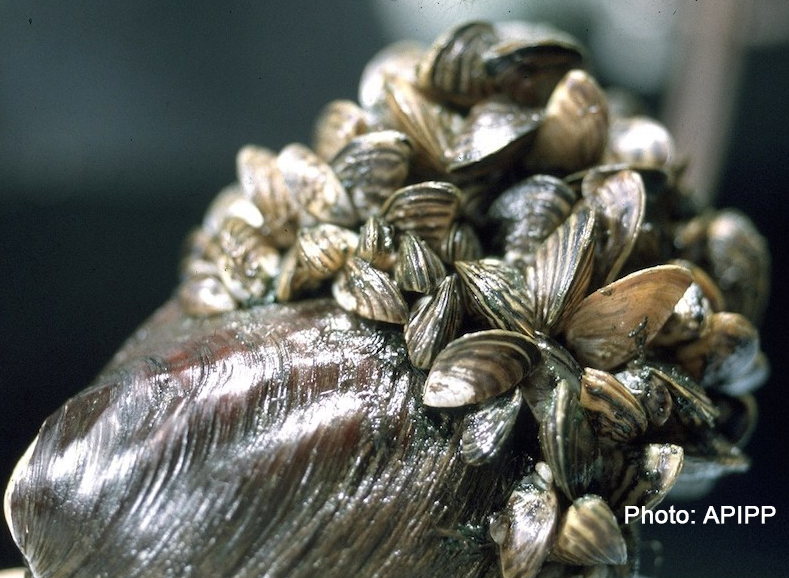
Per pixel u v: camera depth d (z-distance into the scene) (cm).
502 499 20
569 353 21
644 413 20
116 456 20
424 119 23
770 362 41
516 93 23
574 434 20
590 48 39
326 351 21
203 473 20
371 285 21
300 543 20
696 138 37
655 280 21
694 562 33
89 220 39
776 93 38
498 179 23
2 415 36
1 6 35
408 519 20
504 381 20
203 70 38
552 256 21
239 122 39
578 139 23
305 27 38
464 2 24
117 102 38
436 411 20
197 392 21
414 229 22
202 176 40
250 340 22
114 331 40
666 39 37
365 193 22
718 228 26
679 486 28
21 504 21
